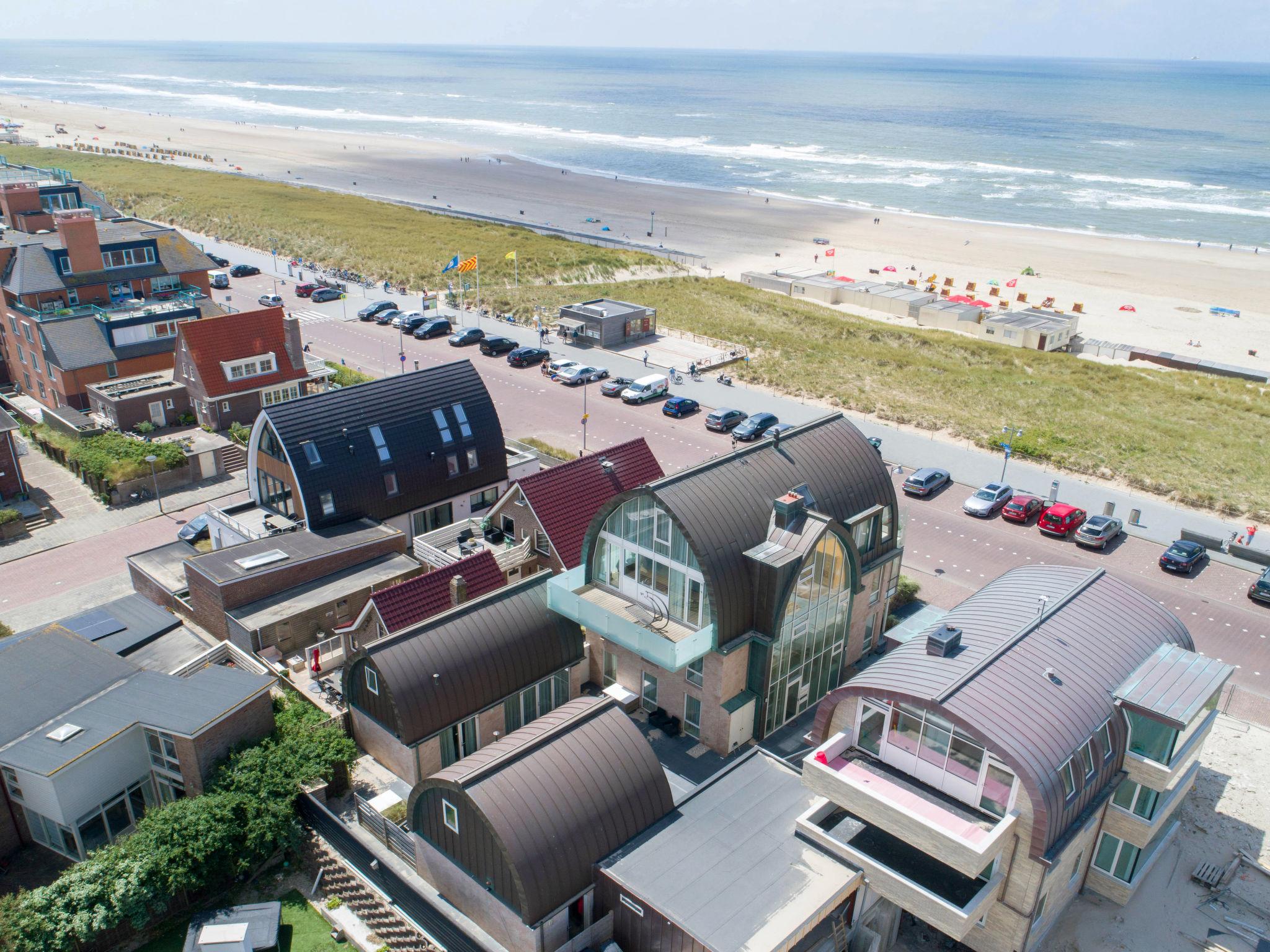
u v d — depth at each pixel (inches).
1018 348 4301.2
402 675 1381.6
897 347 4242.1
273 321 2933.1
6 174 4148.6
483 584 1723.7
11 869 1258.6
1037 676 1217.4
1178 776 1259.2
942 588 2128.4
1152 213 7790.4
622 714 1263.5
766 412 3191.4
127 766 1286.9
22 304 3002.0
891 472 2755.9
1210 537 2347.4
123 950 1151.0
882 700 1224.2
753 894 1093.8
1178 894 1293.1
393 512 2124.8
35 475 2642.7
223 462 2679.6
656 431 2997.0
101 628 1606.8
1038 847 1087.6
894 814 1122.7
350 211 6579.7
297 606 1736.0
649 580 1566.2
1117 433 3171.8
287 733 1398.9
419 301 4441.4
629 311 3946.9
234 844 1221.7
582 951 1128.8
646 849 1159.0
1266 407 3572.8
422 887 1192.8
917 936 1234.6
